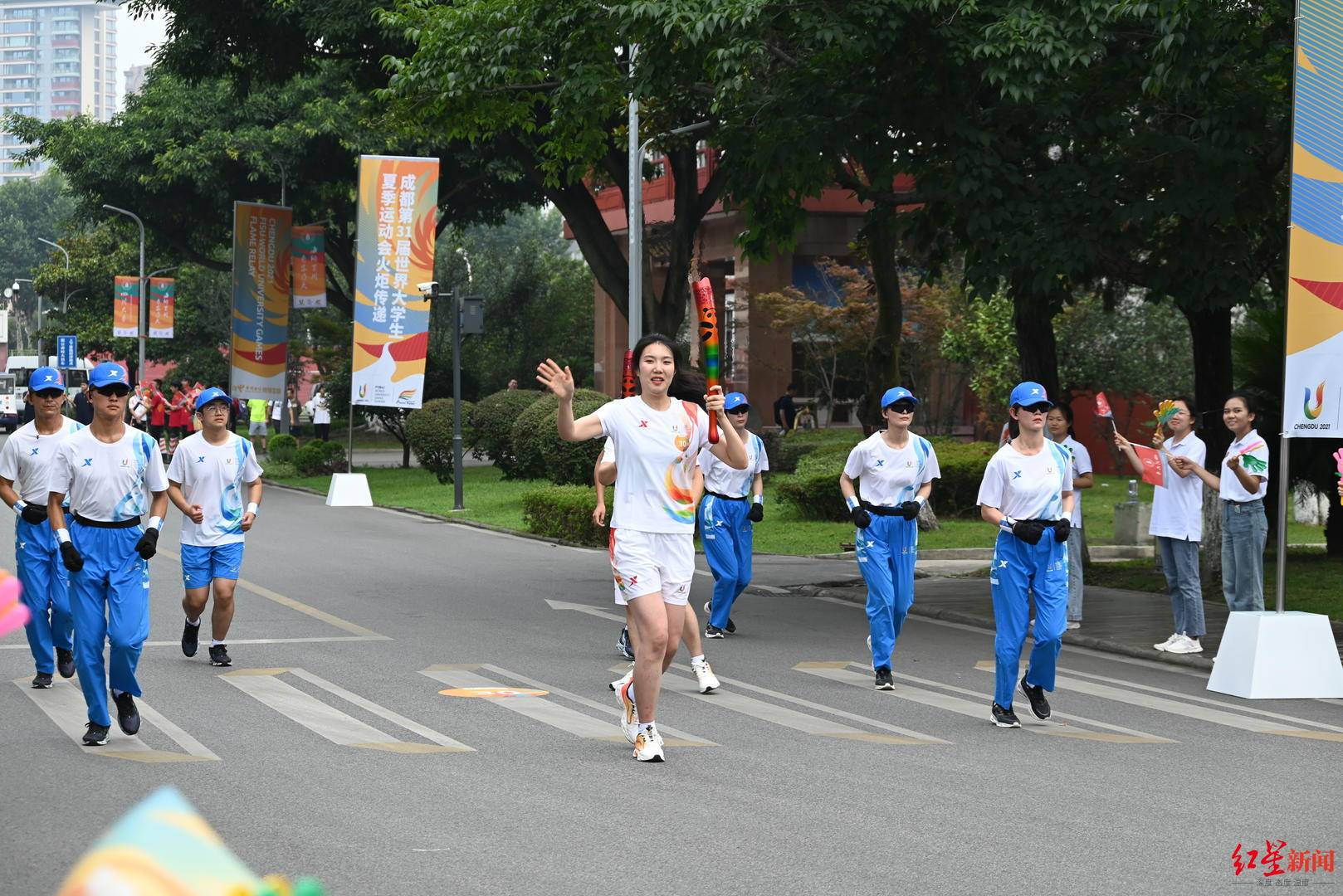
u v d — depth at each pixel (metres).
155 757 8.84
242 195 48.94
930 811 7.74
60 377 11.24
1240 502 13.30
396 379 30.53
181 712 10.38
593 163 27.75
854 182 18.22
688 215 31.50
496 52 20.17
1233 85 15.93
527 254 61.75
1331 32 11.54
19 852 6.72
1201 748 9.62
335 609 16.25
